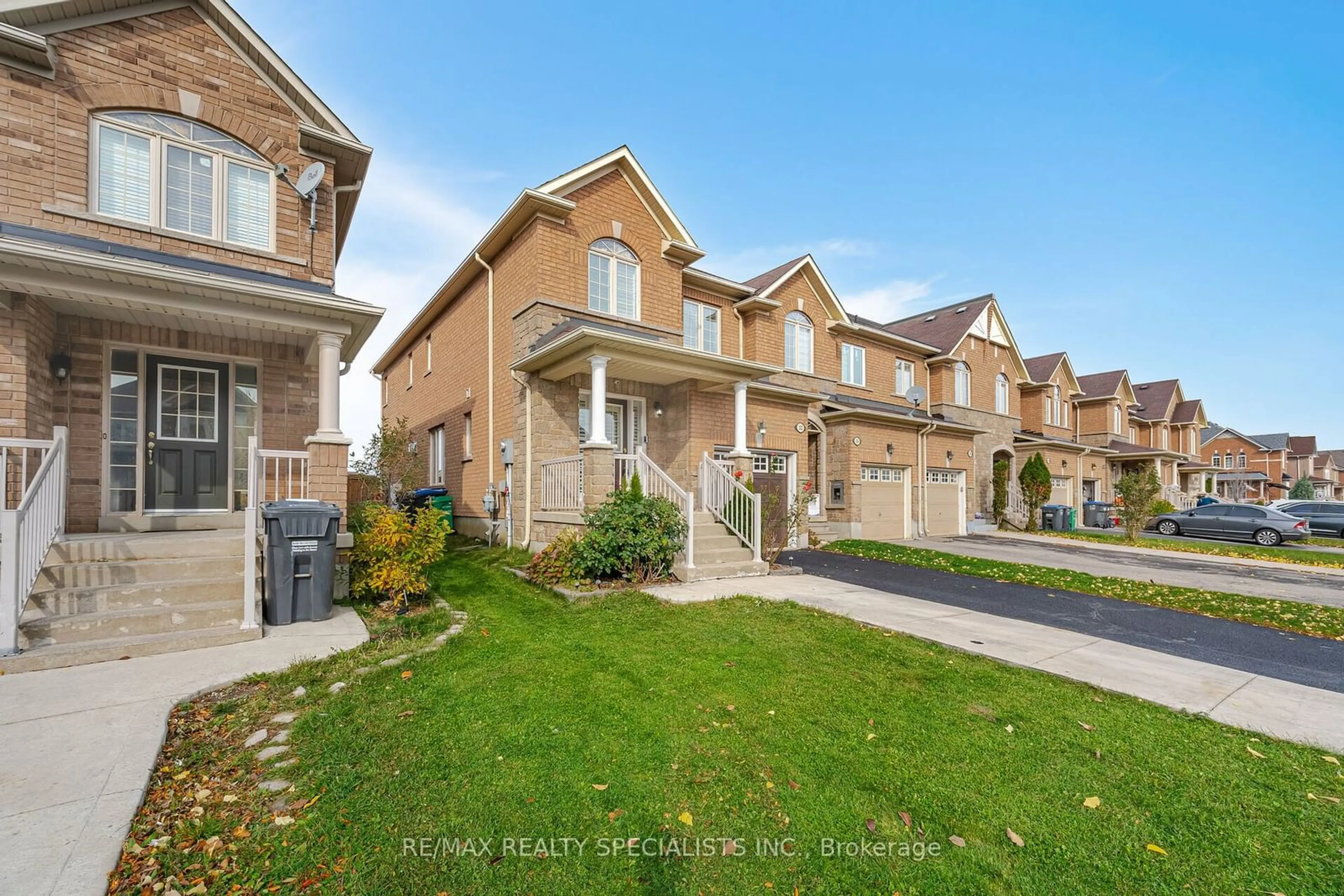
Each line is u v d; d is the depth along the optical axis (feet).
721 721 13.56
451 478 50.75
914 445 61.26
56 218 22.38
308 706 13.76
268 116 27.25
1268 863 9.07
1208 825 10.02
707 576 30.58
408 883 8.02
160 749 11.40
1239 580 36.73
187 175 25.44
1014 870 8.75
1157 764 12.03
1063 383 93.25
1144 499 59.41
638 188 42.55
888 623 22.63
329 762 11.19
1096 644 20.93
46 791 9.69
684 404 41.50
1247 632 23.49
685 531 30.60
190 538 20.89
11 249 18.47
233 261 25.99
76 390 23.48
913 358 69.41
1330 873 8.86
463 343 49.08
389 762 11.22
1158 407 120.26
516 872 8.35
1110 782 11.33
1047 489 71.15
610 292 40.86
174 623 18.19
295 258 27.50
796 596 27.12
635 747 12.17
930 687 16.03
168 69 24.98
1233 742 13.19
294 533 20.49
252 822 9.33
